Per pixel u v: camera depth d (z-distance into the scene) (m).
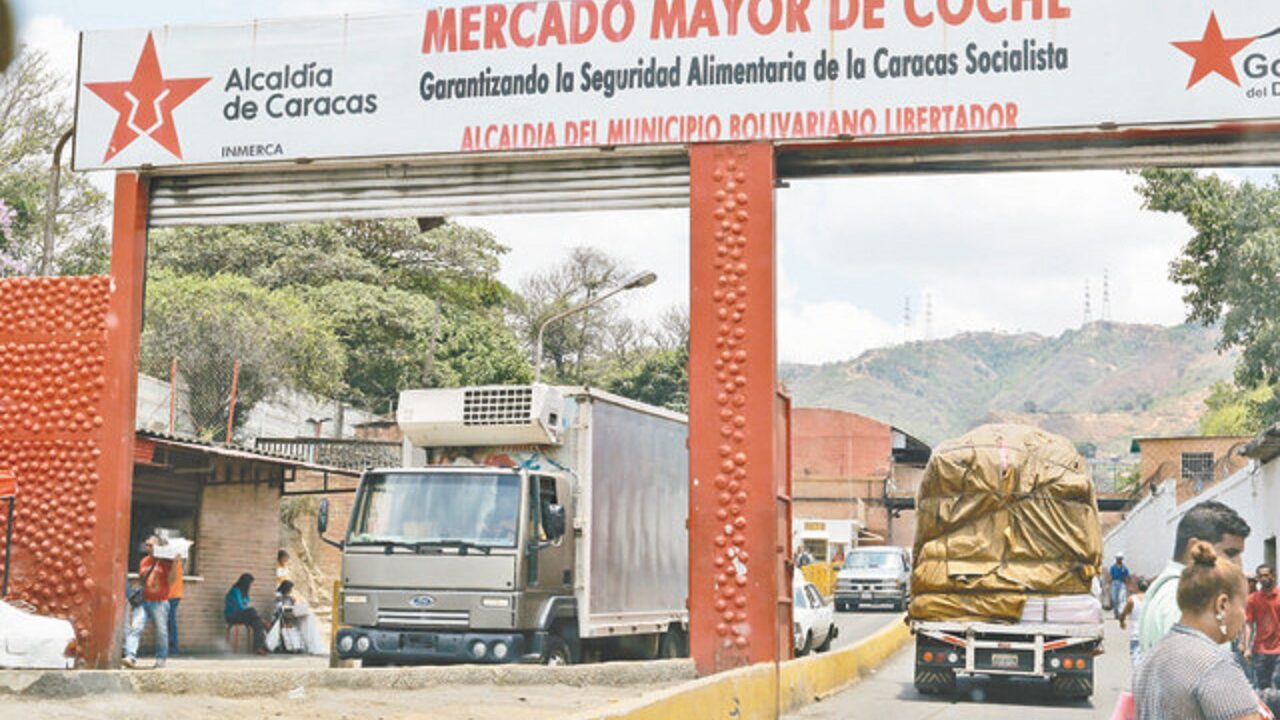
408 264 58.69
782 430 14.79
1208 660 4.07
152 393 33.75
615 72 14.23
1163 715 4.12
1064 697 16.16
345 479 34.12
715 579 13.38
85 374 14.84
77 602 14.44
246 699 9.84
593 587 15.40
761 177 13.80
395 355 52.12
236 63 15.07
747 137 13.84
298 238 53.38
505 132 14.42
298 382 39.66
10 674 8.82
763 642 13.19
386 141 14.65
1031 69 13.36
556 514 14.34
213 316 36.53
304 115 14.85
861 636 29.27
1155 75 13.12
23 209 30.11
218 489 22.64
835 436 73.69
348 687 10.69
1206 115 13.01
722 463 13.53
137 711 8.66
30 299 15.12
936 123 13.46
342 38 14.89
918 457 78.19
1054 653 15.39
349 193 14.95
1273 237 33.00
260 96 14.97
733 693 11.00
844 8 13.80
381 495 14.58
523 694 11.24
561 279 75.94
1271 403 37.62
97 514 14.57
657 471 17.62
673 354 71.38
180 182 15.30
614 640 16.89
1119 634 29.55
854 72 13.71
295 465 22.38
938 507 16.06
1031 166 13.73
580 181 14.46
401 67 14.73
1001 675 15.54
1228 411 60.47
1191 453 57.72
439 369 53.12
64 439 14.77
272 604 24.06
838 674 17.11
